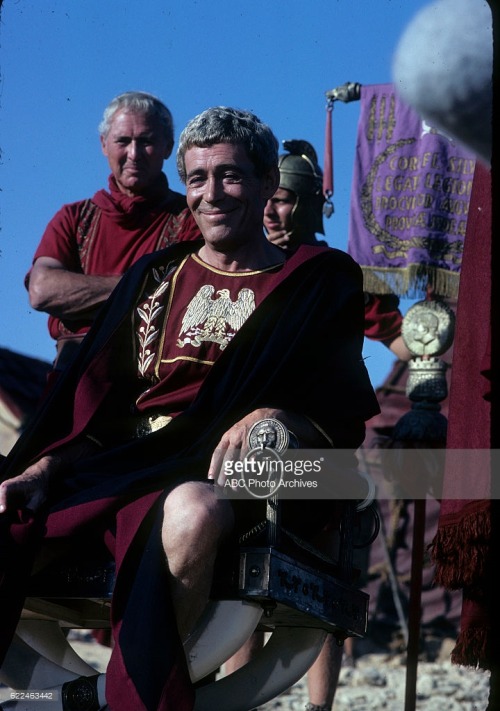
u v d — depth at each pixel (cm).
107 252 529
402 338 591
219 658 326
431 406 555
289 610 339
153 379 378
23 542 337
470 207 395
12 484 349
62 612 375
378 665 1050
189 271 387
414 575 524
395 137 622
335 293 366
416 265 608
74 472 358
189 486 324
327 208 620
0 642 331
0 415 1047
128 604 312
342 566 367
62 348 528
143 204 529
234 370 356
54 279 519
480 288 391
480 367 390
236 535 329
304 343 354
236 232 378
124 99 530
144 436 357
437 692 801
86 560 338
